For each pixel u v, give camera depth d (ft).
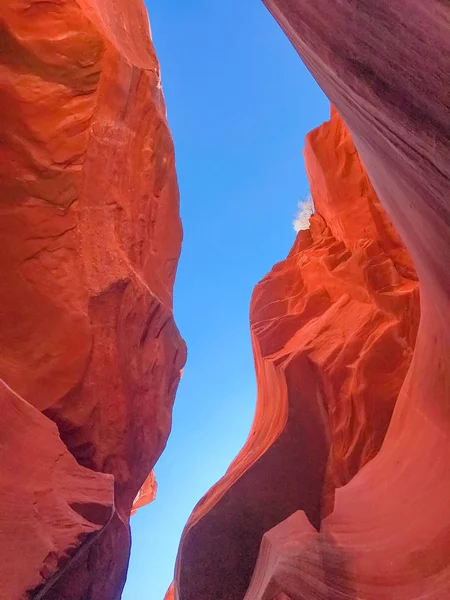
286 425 23.56
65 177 20.30
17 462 14.76
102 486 16.63
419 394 16.30
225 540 21.88
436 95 6.84
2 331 18.28
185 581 21.31
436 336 14.71
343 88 9.80
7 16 20.33
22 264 19.08
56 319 19.17
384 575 13.14
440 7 6.38
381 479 16.83
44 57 20.67
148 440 23.67
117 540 20.11
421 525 13.29
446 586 11.22
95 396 19.92
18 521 13.56
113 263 21.26
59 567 13.71
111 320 21.08
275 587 14.55
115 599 19.77
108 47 22.06
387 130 9.05
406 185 10.32
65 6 21.62
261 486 22.67
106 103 21.98
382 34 7.52
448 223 9.05
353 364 23.00
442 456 14.01
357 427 21.83
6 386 15.78
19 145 19.70
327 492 21.42
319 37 9.31
